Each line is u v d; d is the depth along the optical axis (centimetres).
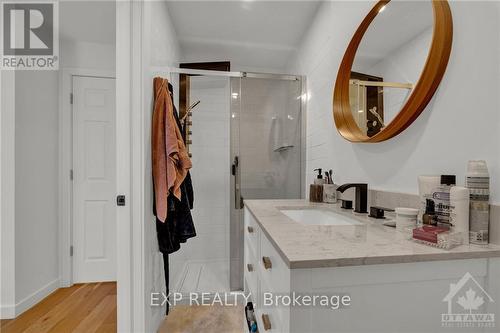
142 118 136
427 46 90
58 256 228
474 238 67
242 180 219
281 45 249
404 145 101
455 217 68
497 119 67
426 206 77
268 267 77
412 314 59
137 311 135
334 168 162
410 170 97
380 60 115
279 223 89
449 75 81
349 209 123
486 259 62
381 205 112
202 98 241
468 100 75
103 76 242
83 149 239
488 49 69
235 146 219
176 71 206
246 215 146
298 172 223
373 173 121
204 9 195
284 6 191
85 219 239
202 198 245
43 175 211
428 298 60
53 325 168
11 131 180
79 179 238
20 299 184
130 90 134
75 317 177
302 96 222
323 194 147
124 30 133
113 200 243
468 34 75
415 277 59
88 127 240
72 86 237
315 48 199
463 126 76
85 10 195
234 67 293
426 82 87
